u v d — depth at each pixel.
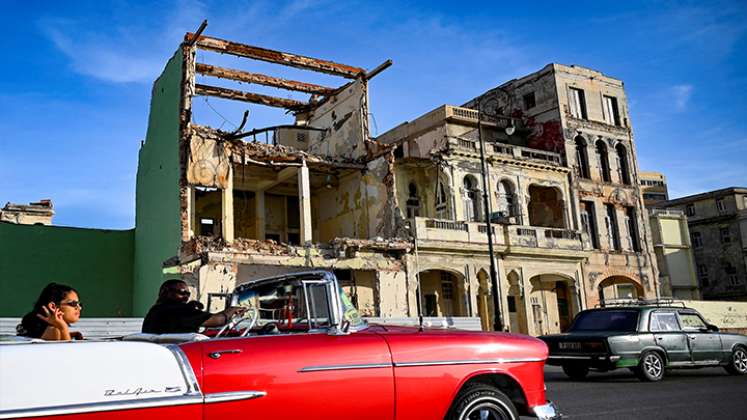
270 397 4.11
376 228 25.05
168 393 3.76
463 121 30.70
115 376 3.65
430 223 25.39
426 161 27.28
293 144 28.58
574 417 8.10
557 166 31.39
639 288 33.94
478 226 26.97
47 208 29.88
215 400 3.89
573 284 30.44
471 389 5.07
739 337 13.80
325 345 4.52
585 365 12.63
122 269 25.44
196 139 21.64
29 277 23.20
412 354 4.83
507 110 35.88
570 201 31.88
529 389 5.38
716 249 50.00
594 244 32.75
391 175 24.58
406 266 23.89
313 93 27.06
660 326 12.76
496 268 27.31
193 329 4.92
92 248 24.98
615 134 35.31
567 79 33.97
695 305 31.41
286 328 5.26
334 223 27.55
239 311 5.07
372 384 4.56
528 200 30.20
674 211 43.56
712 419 7.93
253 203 26.98
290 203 28.41
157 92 24.64
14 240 23.23
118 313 24.86
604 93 35.53
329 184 25.61
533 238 28.84
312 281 5.00
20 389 3.35
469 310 25.95
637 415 8.23
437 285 26.86
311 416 4.26
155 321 4.99
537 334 29.20
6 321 13.02
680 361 12.69
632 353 12.07
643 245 34.59
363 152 25.64
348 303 5.11
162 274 21.38
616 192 34.28
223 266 20.08
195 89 24.03
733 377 13.09
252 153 22.83
